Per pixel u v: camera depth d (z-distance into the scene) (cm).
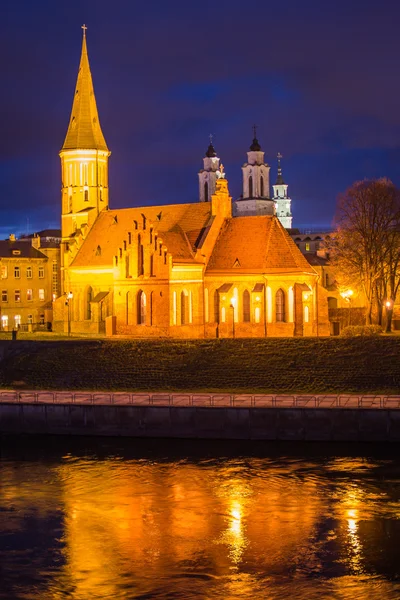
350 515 7556
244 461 9156
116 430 10300
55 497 8231
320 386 11325
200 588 6269
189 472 8862
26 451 9800
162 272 14225
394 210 14950
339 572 6475
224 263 14838
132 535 7275
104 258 16175
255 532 7262
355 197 15088
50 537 7250
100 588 6291
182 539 7169
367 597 6081
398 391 11006
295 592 6181
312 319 14425
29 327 17262
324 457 9212
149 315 14412
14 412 10612
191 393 11256
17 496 8281
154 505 7950
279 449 9575
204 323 14750
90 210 17062
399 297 16838
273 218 14988
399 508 7681
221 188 15350
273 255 14562
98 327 15775
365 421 9694
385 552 6794
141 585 6334
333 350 12038
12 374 12706
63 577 6488
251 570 6550
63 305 16588
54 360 12812
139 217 16288
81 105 17475
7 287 19250
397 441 9644
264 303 14450
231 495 8144
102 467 9119
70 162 17300
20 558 6838
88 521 7600
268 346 12294
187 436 10081
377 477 8500
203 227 15212
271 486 8344
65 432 10450
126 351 12700
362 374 11469
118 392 11625
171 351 12512
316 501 7906
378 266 14875
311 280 14475
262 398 10644
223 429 10000
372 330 13262
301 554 6812
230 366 11975
